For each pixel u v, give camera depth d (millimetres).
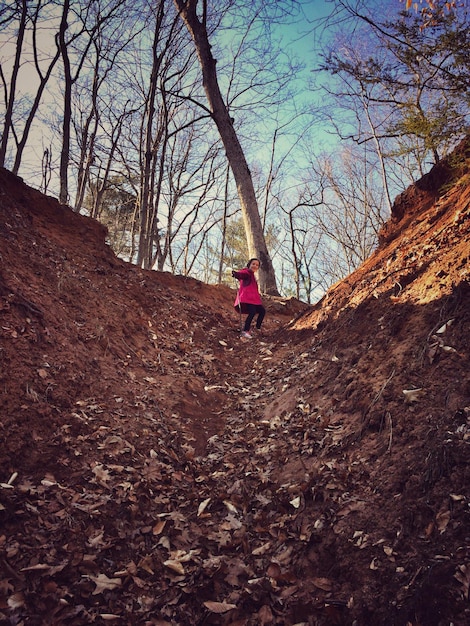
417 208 7152
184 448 4609
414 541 2754
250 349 7809
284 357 6855
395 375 4094
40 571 2869
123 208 27219
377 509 3107
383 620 2465
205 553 3332
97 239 8711
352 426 4066
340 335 5758
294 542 3254
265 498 3803
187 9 13125
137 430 4602
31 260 6152
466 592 2316
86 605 2805
